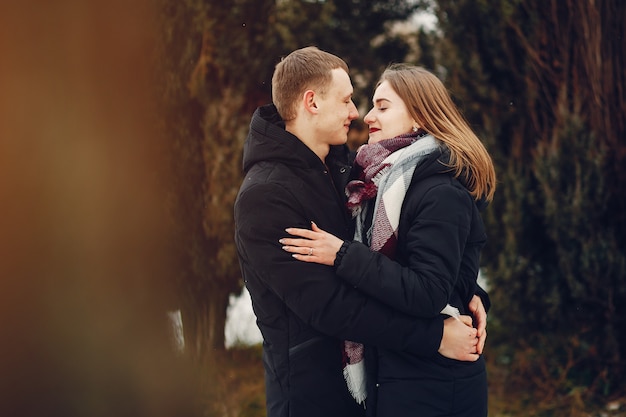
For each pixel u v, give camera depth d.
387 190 1.71
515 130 4.02
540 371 4.09
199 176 2.19
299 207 1.71
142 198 1.27
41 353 1.17
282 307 1.75
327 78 1.79
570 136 3.74
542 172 3.82
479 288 1.95
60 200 1.18
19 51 1.14
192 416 1.39
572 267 3.80
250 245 1.70
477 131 4.07
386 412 1.71
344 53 5.05
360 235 1.78
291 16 4.77
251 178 1.75
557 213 3.78
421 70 1.90
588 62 3.74
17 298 1.16
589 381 3.88
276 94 1.85
